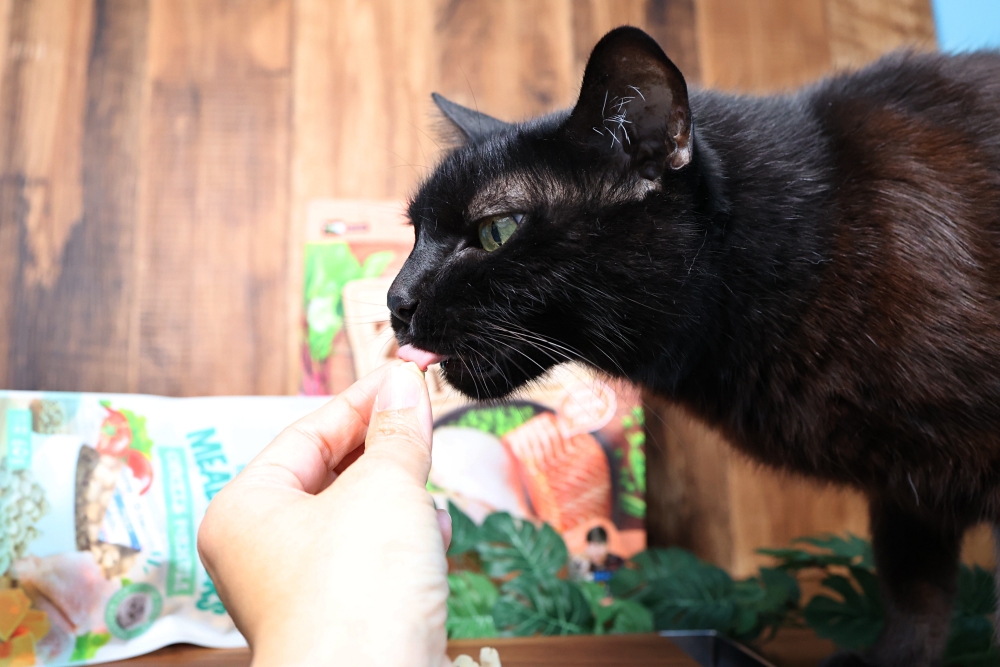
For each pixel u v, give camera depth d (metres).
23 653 0.40
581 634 0.45
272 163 0.56
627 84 0.33
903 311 0.32
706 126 0.37
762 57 0.61
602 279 0.34
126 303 0.54
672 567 0.49
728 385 0.37
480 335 0.34
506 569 0.46
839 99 0.37
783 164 0.35
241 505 0.24
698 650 0.47
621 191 0.34
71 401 0.43
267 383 0.54
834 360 0.34
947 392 0.32
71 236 0.54
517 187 0.34
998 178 0.33
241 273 0.55
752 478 0.57
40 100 0.55
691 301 0.34
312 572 0.22
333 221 0.54
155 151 0.56
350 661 0.21
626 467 0.50
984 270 0.32
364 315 0.52
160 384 0.53
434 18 0.59
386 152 0.57
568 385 0.50
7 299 0.53
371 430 0.27
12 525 0.41
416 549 0.23
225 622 0.44
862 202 0.34
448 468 0.49
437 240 0.35
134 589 0.42
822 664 0.42
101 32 0.56
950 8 0.61
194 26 0.57
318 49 0.58
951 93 0.36
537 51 0.59
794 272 0.34
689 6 0.61
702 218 0.34
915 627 0.40
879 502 0.40
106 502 0.43
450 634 0.45
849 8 0.62
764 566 0.53
